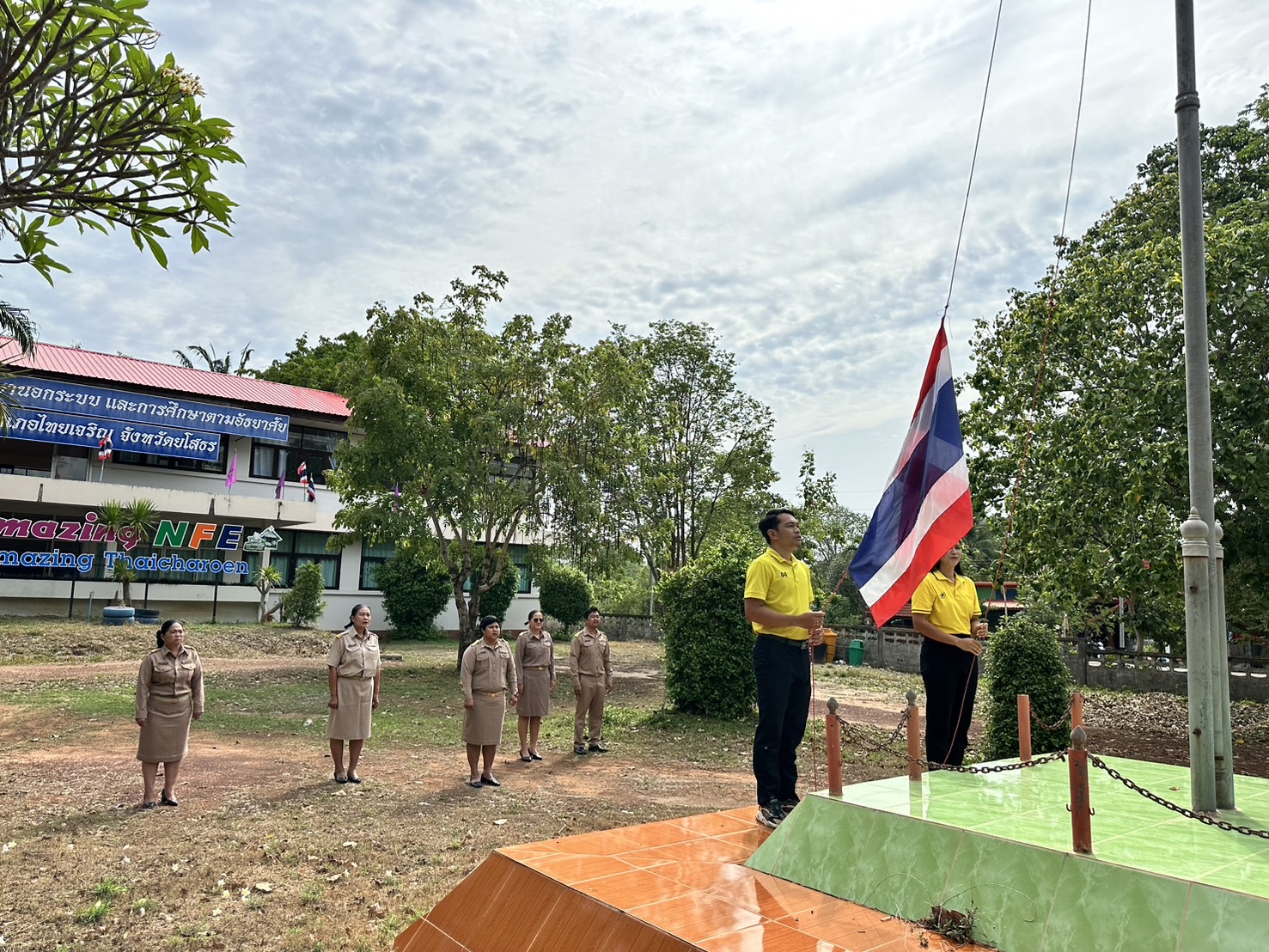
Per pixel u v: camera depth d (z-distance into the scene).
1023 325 13.66
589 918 3.53
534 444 20.30
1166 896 2.79
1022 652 9.56
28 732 11.44
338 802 8.16
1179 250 11.41
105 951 4.78
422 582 29.50
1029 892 3.10
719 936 3.18
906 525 4.83
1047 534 12.16
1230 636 15.22
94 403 23.50
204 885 5.83
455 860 6.52
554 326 20.31
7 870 5.94
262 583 26.91
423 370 19.05
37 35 3.64
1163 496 10.84
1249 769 10.43
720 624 14.21
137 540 23.75
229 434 26.08
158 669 7.88
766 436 25.11
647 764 10.78
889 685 20.75
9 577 23.28
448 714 14.43
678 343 25.05
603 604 39.19
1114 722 14.53
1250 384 10.33
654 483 22.09
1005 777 4.70
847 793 4.16
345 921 5.31
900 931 3.22
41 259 4.40
